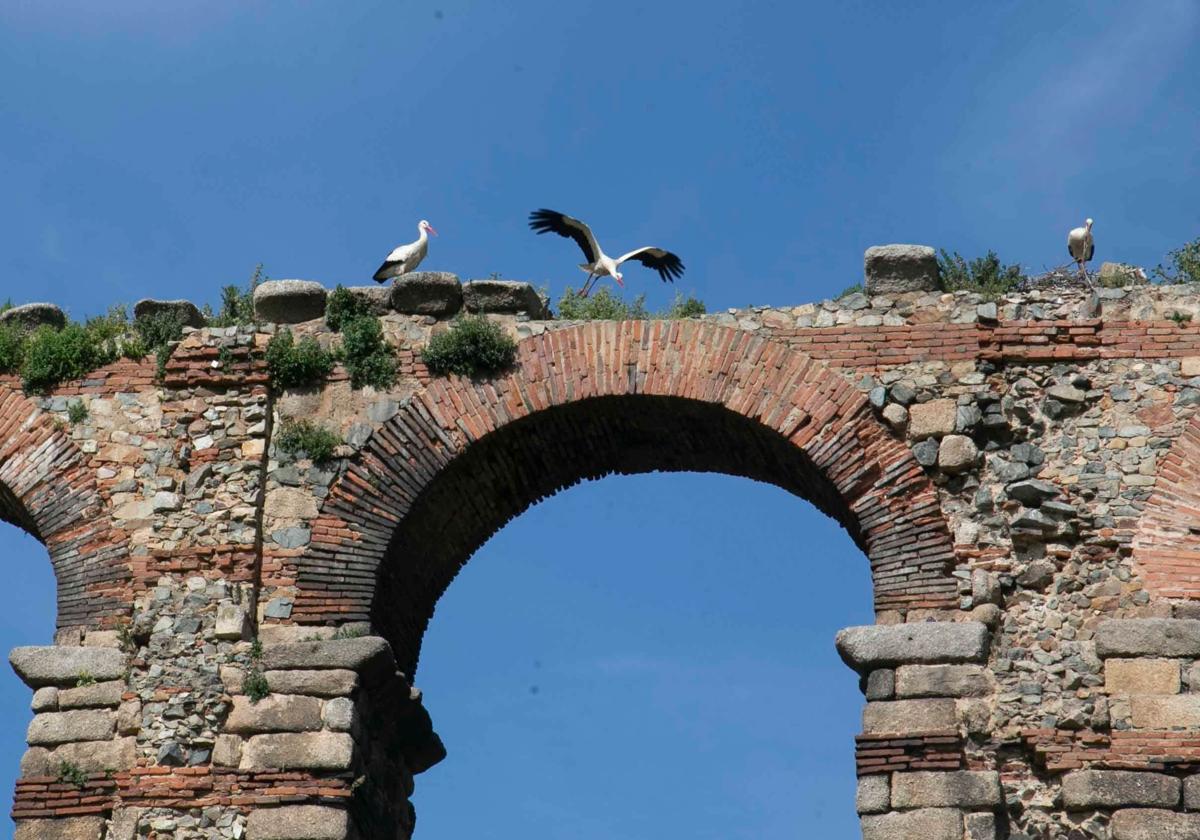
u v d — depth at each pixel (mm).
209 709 30328
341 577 31109
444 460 31656
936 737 28922
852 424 31047
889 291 31859
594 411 31953
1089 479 30453
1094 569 29969
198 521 31547
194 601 31031
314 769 29859
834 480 30828
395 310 32781
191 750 30141
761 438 31625
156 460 32031
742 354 31641
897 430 31000
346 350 32312
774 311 31969
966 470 30703
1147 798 28406
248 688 30344
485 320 32406
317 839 29438
